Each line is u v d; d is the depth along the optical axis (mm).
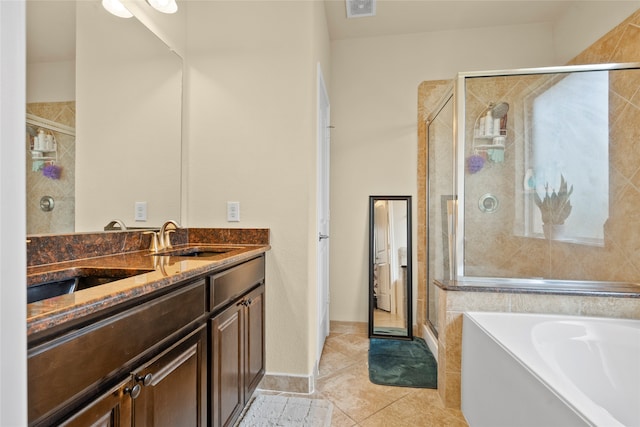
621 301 1554
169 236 1690
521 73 1967
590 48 2277
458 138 1988
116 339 714
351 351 2371
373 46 2848
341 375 1993
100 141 1312
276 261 1799
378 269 2795
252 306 1590
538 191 2021
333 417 1571
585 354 1390
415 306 2736
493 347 1304
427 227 2689
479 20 2646
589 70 1917
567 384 952
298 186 1786
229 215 1836
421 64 2801
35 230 1035
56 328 568
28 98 1023
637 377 1329
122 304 737
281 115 1803
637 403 1306
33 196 1032
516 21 2670
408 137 2799
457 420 1568
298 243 1785
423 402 1710
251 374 1568
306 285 1776
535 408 1015
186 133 1866
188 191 1874
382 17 2584
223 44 1853
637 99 1822
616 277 1887
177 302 958
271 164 1809
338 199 2869
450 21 2654
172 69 1762
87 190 1241
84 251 1223
